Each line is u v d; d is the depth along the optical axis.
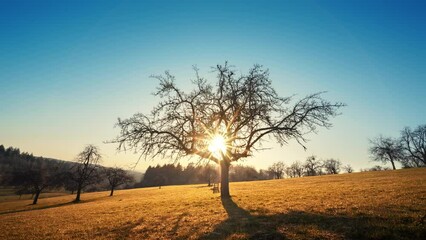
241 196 27.80
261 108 26.78
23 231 18.59
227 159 28.42
